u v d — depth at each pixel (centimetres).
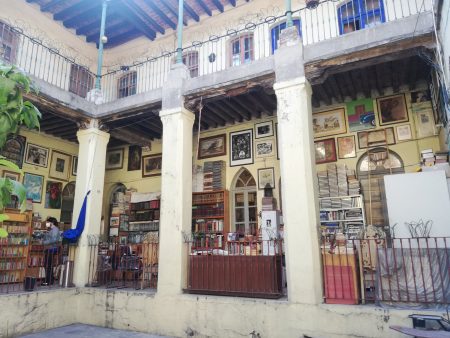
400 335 485
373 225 736
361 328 510
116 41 1195
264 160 948
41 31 1045
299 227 585
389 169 812
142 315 681
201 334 618
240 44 1007
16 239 842
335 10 889
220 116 945
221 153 1017
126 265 811
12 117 166
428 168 673
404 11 816
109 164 1197
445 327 400
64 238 808
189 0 991
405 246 593
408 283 512
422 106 805
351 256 555
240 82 704
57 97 787
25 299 662
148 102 808
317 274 565
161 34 1140
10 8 966
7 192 155
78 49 1155
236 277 633
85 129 879
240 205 977
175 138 743
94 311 736
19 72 170
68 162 1127
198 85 743
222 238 903
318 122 905
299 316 552
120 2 997
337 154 866
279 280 629
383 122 836
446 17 486
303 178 600
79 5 1028
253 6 1004
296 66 643
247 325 585
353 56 612
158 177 1098
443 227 580
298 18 933
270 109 921
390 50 587
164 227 709
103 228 1146
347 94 848
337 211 812
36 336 643
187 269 681
